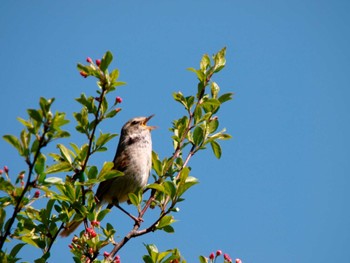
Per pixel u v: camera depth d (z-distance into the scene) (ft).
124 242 30.22
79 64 27.91
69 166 28.99
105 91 28.19
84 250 29.37
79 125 29.19
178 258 29.89
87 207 30.32
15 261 27.20
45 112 24.73
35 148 25.17
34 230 29.63
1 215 27.61
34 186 26.05
